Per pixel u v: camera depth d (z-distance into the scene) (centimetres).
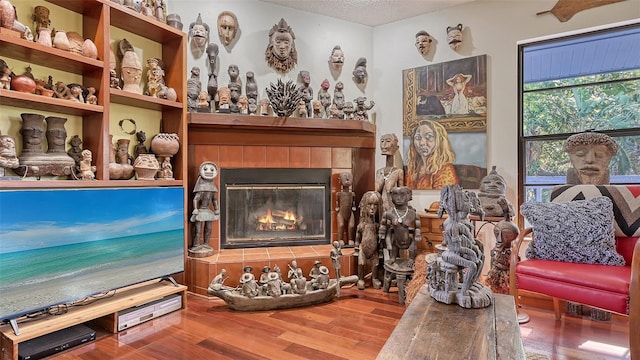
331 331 217
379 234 301
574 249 206
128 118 271
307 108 342
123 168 248
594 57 288
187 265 286
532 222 223
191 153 309
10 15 187
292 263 283
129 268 229
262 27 339
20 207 177
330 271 299
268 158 331
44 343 190
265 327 222
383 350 113
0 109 205
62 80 230
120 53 262
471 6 332
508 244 254
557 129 303
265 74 340
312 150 343
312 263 295
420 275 244
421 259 265
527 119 315
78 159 227
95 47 225
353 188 356
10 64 207
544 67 308
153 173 260
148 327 223
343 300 272
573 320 234
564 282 188
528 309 252
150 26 260
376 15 360
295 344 200
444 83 345
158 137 271
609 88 284
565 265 198
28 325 187
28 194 180
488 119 325
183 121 284
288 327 222
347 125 331
